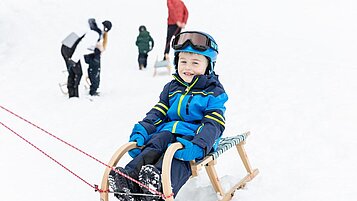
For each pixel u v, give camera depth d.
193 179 4.23
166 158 3.12
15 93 8.12
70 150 5.32
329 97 6.95
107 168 3.32
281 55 10.27
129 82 8.95
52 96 7.91
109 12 15.01
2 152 5.26
